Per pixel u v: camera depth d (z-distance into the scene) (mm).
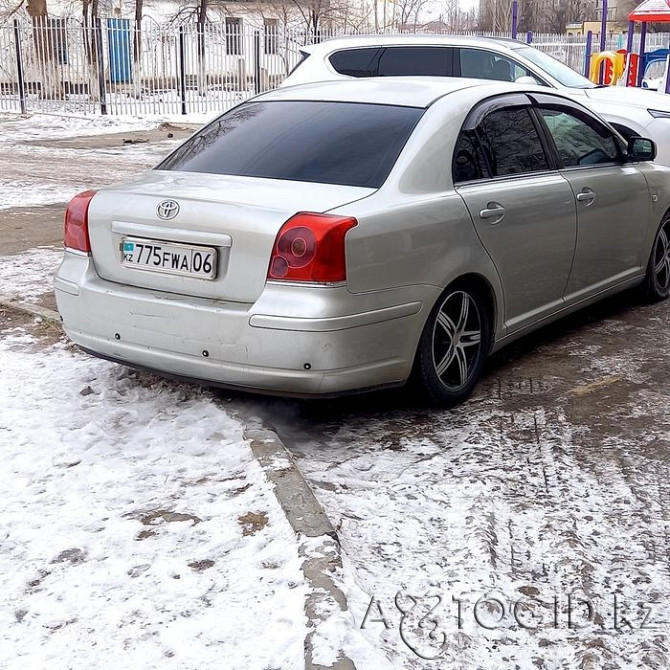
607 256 5984
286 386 3986
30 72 26047
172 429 4277
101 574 3096
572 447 4266
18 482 3775
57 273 4664
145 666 2609
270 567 3068
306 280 3869
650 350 5758
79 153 17391
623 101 9953
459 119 4785
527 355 5652
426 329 4402
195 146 5000
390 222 4102
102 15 36219
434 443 4293
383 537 3410
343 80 5406
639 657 2777
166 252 4219
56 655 2676
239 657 2619
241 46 26812
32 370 5145
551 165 5430
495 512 3627
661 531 3525
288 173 4426
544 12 56812
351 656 2543
